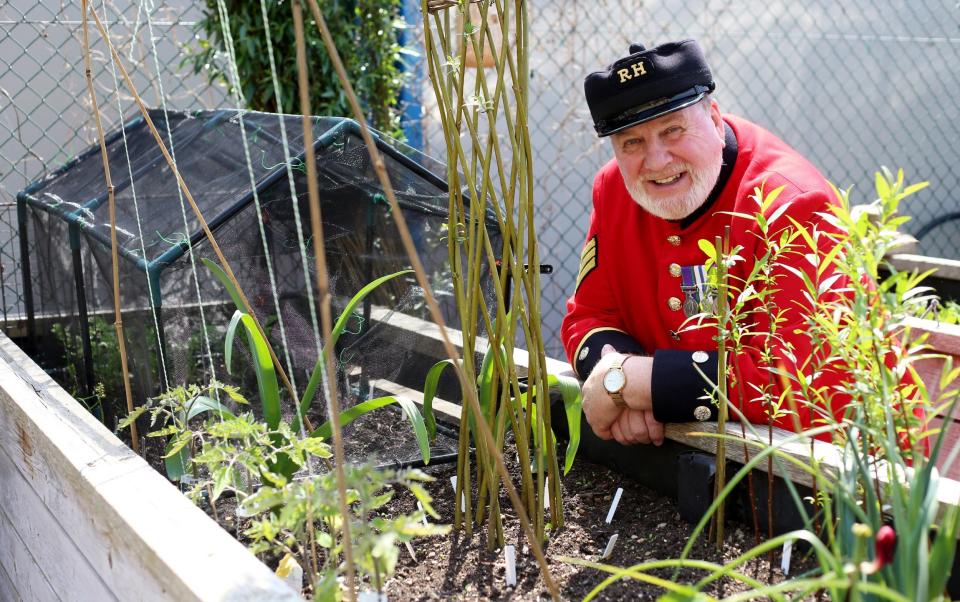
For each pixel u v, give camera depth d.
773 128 5.04
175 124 2.53
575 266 4.64
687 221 1.79
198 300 1.77
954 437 1.80
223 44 3.59
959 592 1.17
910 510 0.90
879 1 5.16
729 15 4.80
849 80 5.17
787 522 1.40
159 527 1.18
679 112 1.65
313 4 0.87
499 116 4.23
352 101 0.88
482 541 1.49
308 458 1.44
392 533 0.98
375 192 1.91
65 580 1.56
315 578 1.21
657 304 1.88
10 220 3.20
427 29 1.31
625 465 1.75
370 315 1.91
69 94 3.35
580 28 4.41
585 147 4.51
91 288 2.13
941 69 5.37
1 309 3.43
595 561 1.41
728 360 1.48
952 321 1.19
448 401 1.95
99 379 2.18
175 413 1.68
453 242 1.39
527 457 1.46
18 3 3.43
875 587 0.72
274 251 1.84
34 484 1.69
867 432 1.06
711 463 1.48
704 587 1.30
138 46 3.57
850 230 1.04
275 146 1.96
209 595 1.01
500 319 1.38
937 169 5.45
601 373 1.61
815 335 1.15
